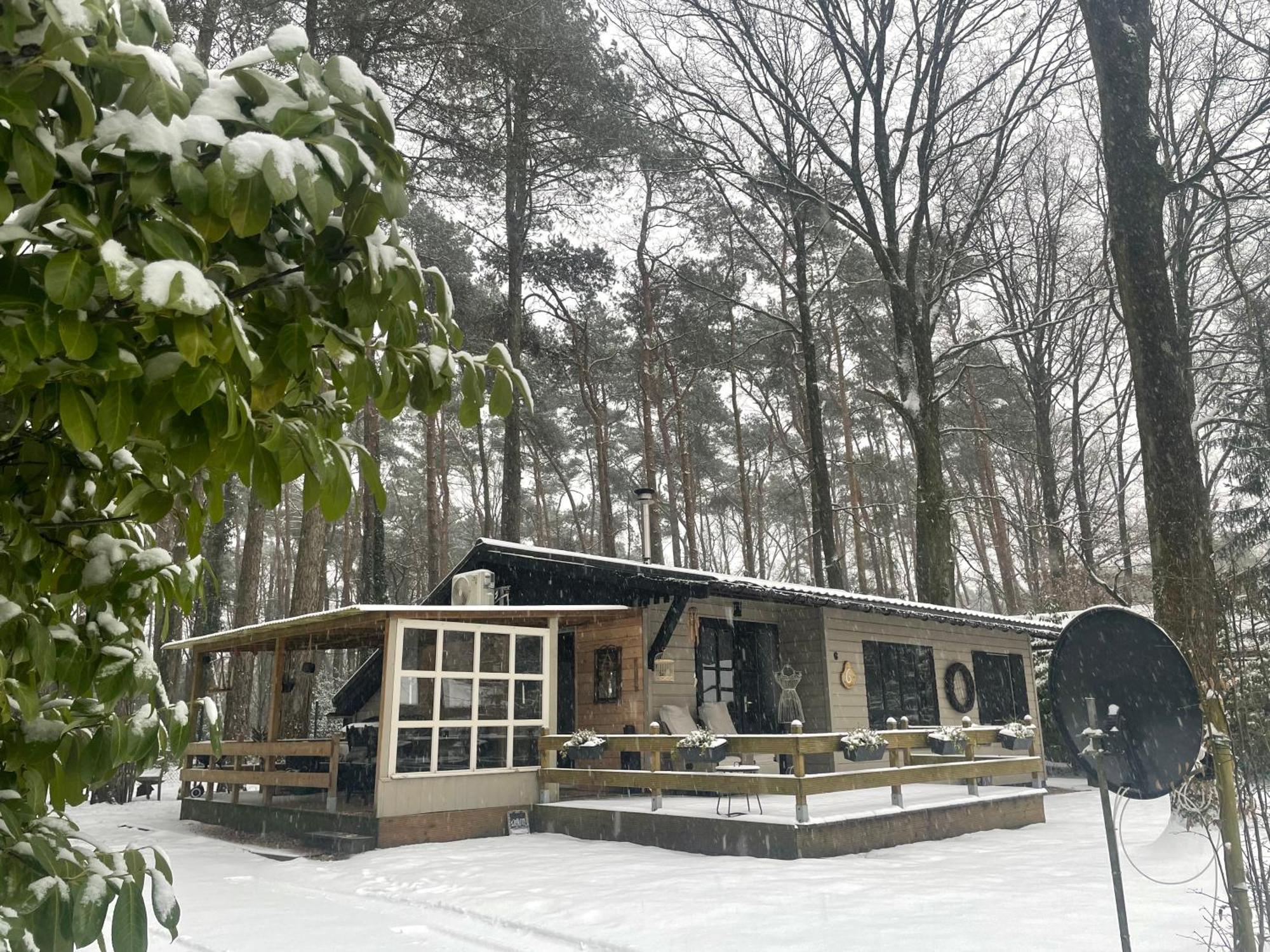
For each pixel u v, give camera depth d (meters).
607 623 12.97
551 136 20.36
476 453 42.72
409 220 21.73
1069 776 19.94
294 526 40.88
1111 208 10.41
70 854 1.75
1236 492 18.06
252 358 1.62
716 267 30.77
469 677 10.95
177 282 1.51
